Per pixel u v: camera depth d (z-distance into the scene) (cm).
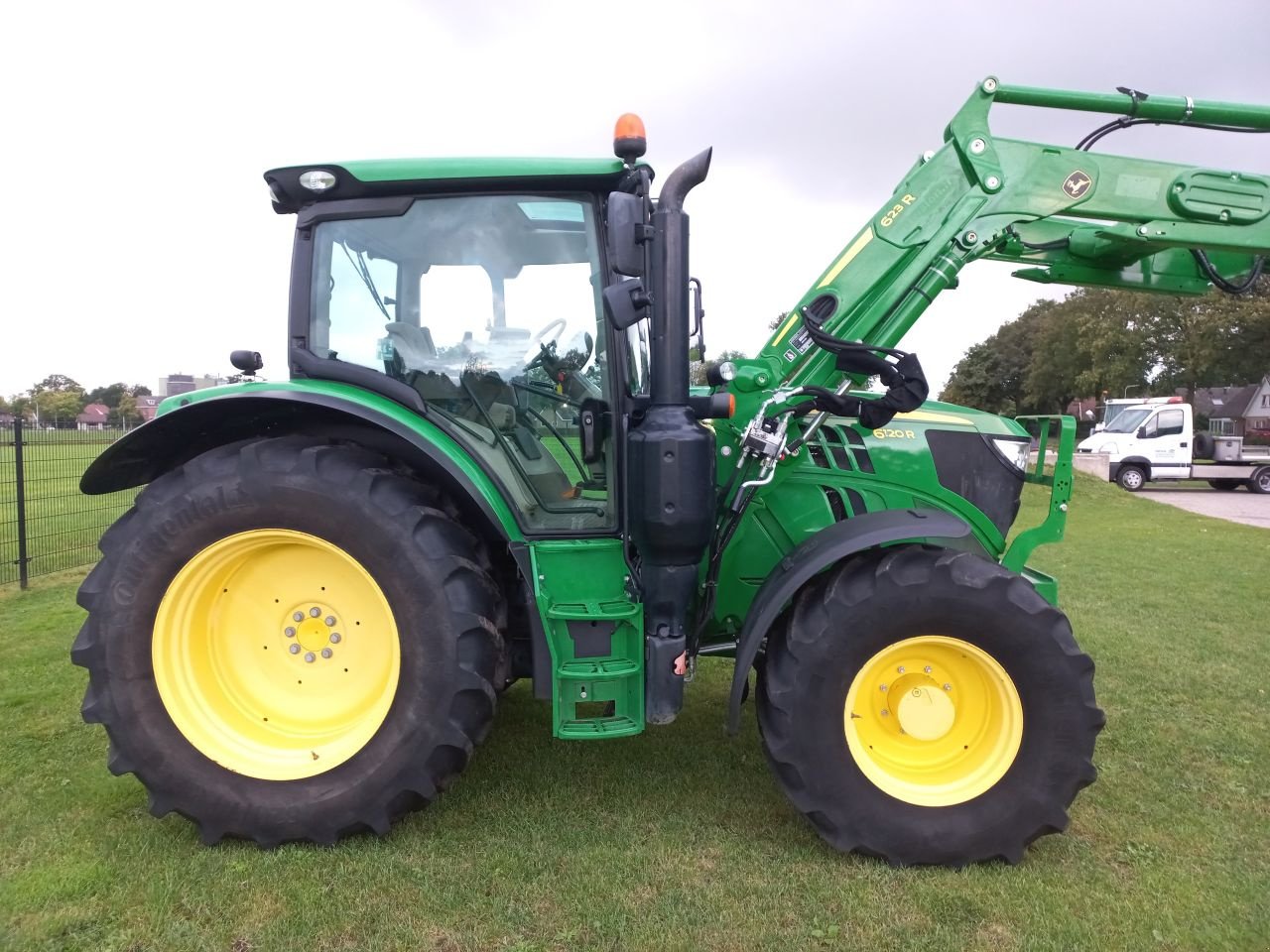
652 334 256
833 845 260
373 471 262
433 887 242
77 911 229
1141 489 1938
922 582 254
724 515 293
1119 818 289
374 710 267
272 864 254
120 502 984
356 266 289
